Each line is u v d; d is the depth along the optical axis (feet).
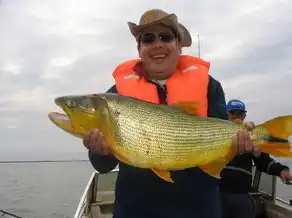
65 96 2.43
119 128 2.33
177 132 2.43
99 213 5.54
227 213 4.19
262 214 5.22
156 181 2.57
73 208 23.08
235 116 5.08
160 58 2.81
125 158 2.35
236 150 2.49
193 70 2.90
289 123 2.38
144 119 2.38
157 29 2.77
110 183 5.99
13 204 24.90
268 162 4.59
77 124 2.36
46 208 23.08
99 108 2.33
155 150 2.38
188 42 3.33
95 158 2.58
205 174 2.63
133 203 2.60
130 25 2.94
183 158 2.42
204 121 2.50
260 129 2.45
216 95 2.89
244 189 4.27
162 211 2.57
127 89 2.88
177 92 2.78
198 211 2.58
